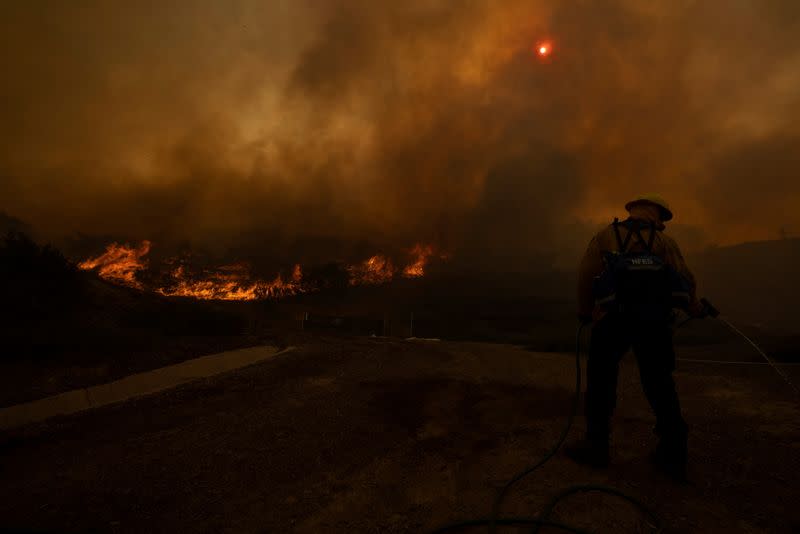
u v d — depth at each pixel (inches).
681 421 94.0
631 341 97.2
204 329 270.2
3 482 101.1
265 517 86.5
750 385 161.9
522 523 81.4
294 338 275.9
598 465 101.1
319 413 146.2
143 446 120.6
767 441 114.0
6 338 189.8
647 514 83.4
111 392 165.9
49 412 145.2
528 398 159.6
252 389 173.6
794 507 84.4
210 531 82.0
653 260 93.8
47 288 244.5
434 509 88.2
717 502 87.0
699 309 100.7
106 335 221.3
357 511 88.0
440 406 152.3
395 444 120.4
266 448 118.8
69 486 99.0
